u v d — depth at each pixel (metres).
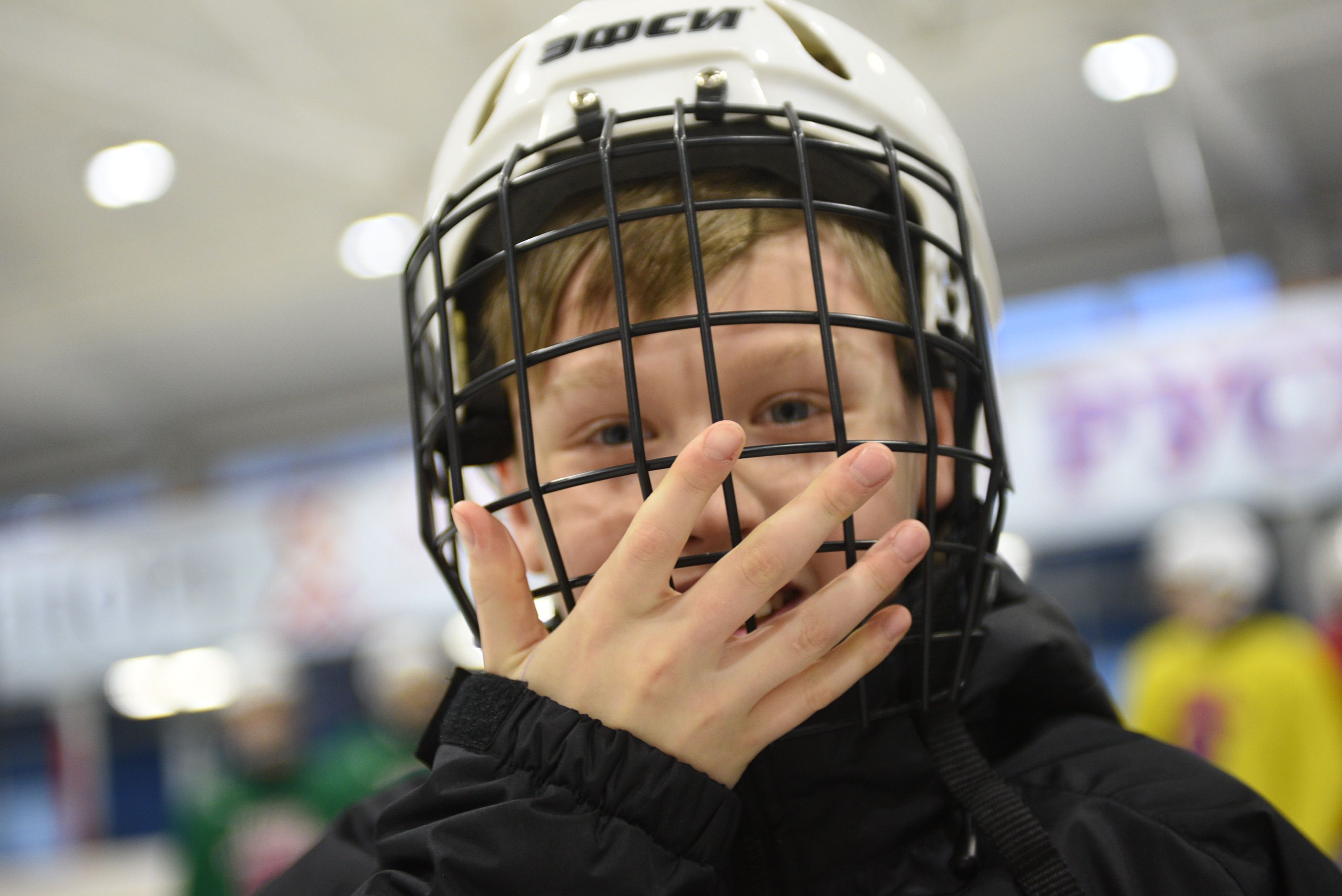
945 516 0.60
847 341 0.54
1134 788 0.54
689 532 0.46
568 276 0.55
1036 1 3.57
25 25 3.47
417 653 2.67
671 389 0.52
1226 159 4.60
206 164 4.40
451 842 0.46
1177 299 5.09
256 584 5.05
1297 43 3.80
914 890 0.53
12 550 5.63
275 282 5.40
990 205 4.98
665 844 0.46
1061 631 0.63
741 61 0.58
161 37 3.61
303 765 2.53
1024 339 5.31
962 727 0.55
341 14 3.56
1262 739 1.92
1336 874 0.53
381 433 6.57
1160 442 3.58
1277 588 3.47
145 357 6.12
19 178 4.41
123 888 4.88
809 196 0.49
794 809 0.54
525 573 0.53
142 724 5.77
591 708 0.48
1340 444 3.36
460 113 0.68
